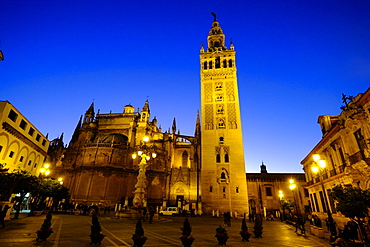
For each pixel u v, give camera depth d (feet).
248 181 205.16
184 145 231.71
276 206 194.29
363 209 43.83
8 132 94.63
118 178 181.78
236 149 164.45
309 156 126.52
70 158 212.02
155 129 248.93
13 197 108.06
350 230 44.96
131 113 233.14
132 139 209.36
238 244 42.60
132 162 194.80
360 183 69.36
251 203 198.39
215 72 195.31
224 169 159.33
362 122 66.18
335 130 85.20
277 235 58.44
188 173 199.52
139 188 85.30
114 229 56.03
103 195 172.04
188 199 187.93
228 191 152.87
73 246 34.96
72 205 134.92
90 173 178.81
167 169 198.90
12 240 38.17
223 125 173.27
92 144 194.29
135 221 77.92
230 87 187.11
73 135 250.57
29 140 112.88
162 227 65.62
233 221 108.06
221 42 225.35
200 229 67.00
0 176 68.39
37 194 98.12
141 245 34.78
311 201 130.93
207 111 180.86
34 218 81.51
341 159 86.02
